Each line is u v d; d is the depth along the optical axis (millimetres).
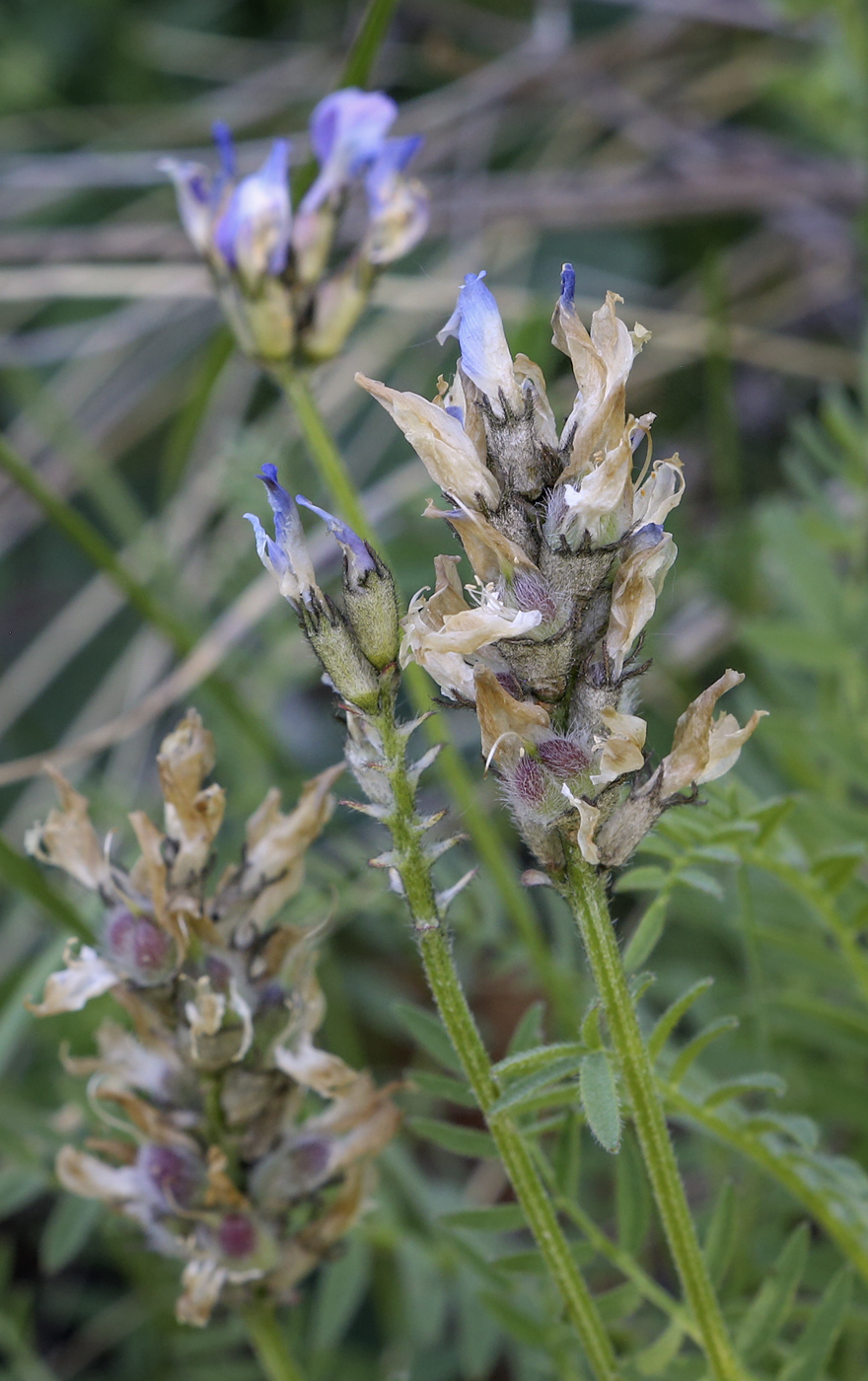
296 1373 363
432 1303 399
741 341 641
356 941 552
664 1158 327
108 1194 354
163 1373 479
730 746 316
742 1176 426
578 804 311
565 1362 369
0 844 396
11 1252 469
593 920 319
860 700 423
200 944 348
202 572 632
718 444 598
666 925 480
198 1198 353
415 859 321
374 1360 484
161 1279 460
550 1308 367
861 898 389
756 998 385
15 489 667
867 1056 398
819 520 454
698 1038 343
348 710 318
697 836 354
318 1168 354
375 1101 354
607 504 309
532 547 312
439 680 316
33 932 531
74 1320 526
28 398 610
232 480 505
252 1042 348
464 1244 373
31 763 470
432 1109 512
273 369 405
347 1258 398
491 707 311
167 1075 353
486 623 309
